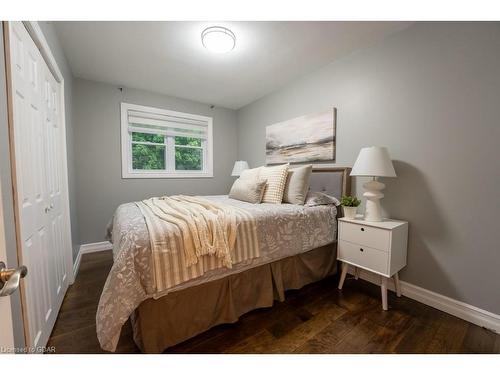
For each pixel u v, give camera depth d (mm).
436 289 1722
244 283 1585
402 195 1910
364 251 1795
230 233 1429
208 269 1304
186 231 1260
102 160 3031
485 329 1465
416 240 1827
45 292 1340
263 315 1614
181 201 2143
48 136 1579
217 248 1314
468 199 1561
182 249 1231
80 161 2881
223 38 1893
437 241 1712
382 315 1617
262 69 2633
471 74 1527
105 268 2445
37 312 1187
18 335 886
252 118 3771
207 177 3906
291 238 1785
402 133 1901
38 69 1376
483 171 1494
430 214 1747
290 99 3008
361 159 1829
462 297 1596
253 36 1993
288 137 3006
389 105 1986
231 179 4191
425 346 1312
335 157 2471
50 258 1486
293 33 1942
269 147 3340
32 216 1159
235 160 4223
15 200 898
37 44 1352
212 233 1354
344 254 1955
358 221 1870
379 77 2053
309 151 2719
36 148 1286
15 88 979
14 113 899
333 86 2455
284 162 3086
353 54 2262
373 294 1921
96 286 2047
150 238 1179
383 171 1726
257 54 2299
